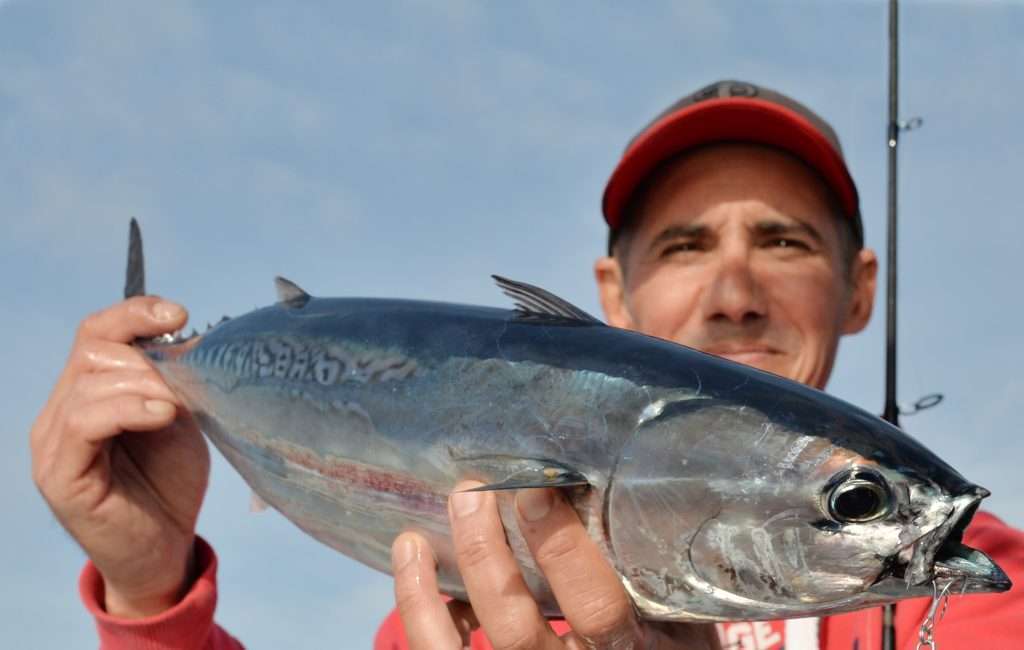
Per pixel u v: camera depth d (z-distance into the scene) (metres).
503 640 0.85
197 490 1.05
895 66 1.16
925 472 0.80
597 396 0.84
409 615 0.87
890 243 1.12
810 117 1.18
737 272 1.10
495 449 0.85
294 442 0.92
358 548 0.91
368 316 0.92
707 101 1.13
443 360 0.88
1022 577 1.02
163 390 1.01
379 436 0.89
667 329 1.12
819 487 0.80
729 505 0.81
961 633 1.00
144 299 1.03
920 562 0.79
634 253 1.15
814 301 1.11
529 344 0.86
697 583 0.82
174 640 1.03
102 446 1.02
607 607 0.83
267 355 0.95
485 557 0.85
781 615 0.81
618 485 0.83
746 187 1.12
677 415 0.83
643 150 1.14
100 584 1.06
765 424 0.82
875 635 1.01
